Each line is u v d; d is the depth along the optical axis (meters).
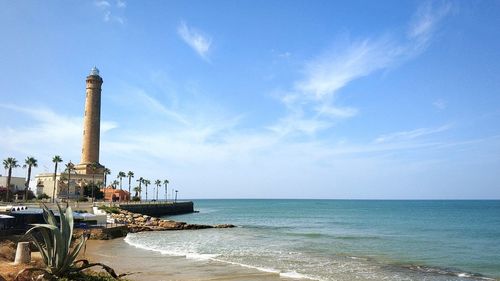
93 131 126.00
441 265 36.19
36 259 23.86
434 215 138.50
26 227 45.50
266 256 39.53
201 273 30.00
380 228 80.75
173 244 49.78
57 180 116.00
